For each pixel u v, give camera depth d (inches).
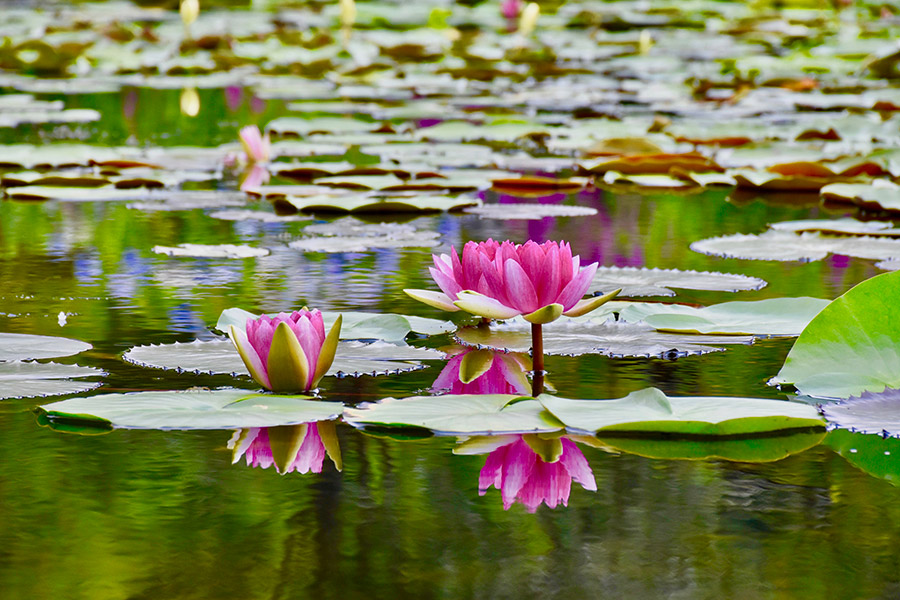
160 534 179.0
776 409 185.9
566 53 714.8
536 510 180.4
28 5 978.1
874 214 259.1
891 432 185.6
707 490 181.6
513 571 177.5
